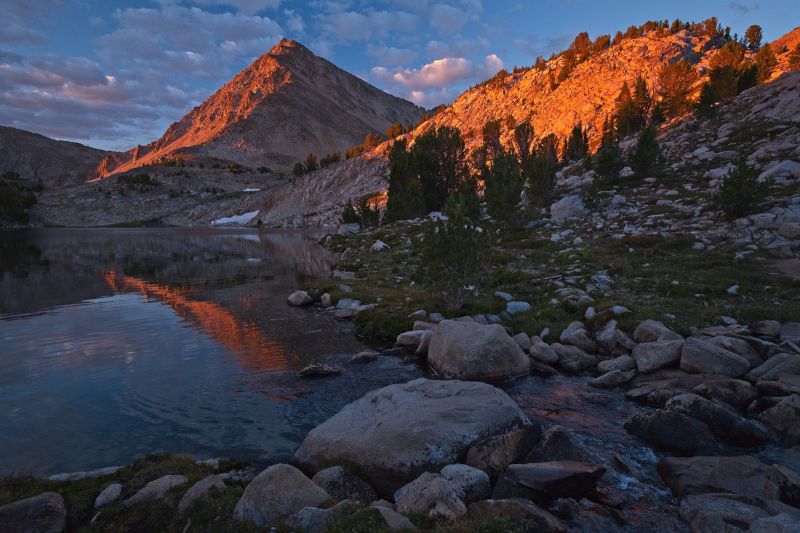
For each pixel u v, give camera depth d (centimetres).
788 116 3956
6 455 800
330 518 530
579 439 796
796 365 909
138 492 632
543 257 2409
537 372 1175
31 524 562
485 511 530
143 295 2497
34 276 3331
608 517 564
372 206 11394
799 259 1725
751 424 764
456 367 1127
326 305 2086
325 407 995
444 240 1594
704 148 4066
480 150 6169
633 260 2045
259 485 586
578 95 11694
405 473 672
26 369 1282
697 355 1017
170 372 1238
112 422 934
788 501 577
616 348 1231
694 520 536
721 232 2181
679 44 11488
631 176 4175
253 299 2322
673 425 769
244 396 1064
